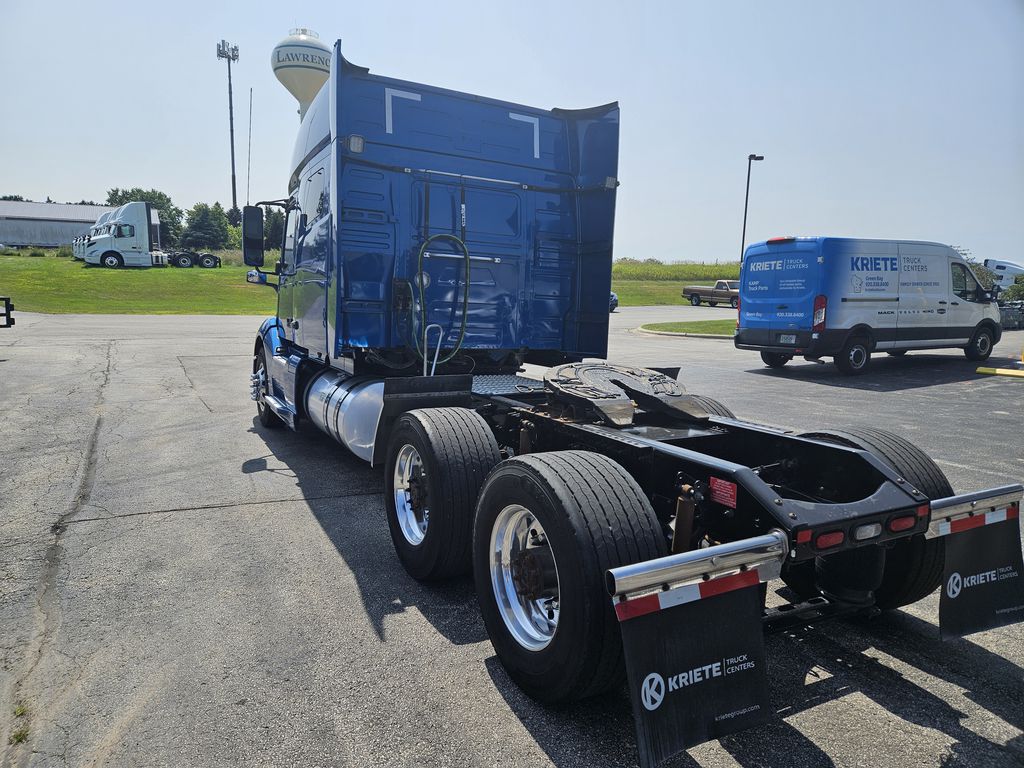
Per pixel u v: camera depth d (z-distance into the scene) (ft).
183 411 28.94
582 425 11.80
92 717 8.53
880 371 44.70
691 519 9.03
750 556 7.59
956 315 47.24
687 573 7.17
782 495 10.79
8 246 246.88
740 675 7.43
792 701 9.07
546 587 8.91
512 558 9.74
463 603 11.87
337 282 16.47
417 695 9.09
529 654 8.83
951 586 9.20
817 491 10.91
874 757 7.92
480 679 9.50
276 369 23.61
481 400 15.02
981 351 49.73
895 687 9.41
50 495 17.47
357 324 16.87
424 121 17.34
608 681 8.12
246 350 50.72
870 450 10.64
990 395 34.81
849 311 41.73
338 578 12.81
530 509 8.74
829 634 10.92
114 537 14.67
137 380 36.52
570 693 8.25
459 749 7.99
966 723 8.60
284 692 9.11
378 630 10.85
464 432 12.21
